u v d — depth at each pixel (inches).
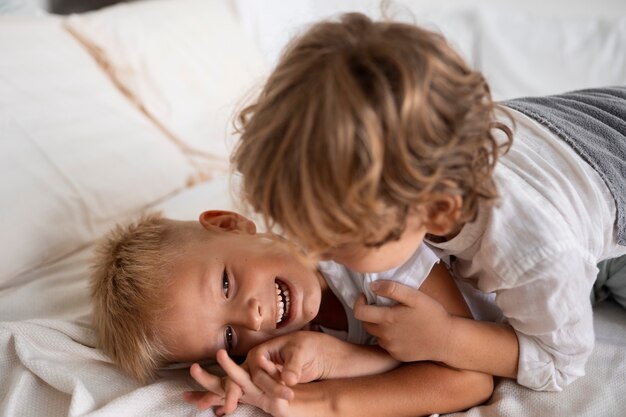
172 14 63.0
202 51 61.7
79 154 46.7
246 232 38.5
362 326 37.4
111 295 35.8
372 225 22.5
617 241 33.7
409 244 25.6
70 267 43.7
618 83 59.4
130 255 37.0
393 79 21.3
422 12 70.0
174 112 57.7
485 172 25.2
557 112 37.0
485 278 31.0
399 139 21.3
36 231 42.4
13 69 47.8
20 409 31.7
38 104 47.0
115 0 72.6
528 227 28.9
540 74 62.1
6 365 34.5
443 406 31.9
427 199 23.0
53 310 40.5
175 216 48.1
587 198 32.0
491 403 33.1
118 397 31.4
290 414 30.6
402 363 34.1
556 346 31.0
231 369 30.7
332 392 31.7
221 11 67.9
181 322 34.0
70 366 34.0
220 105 59.9
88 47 57.8
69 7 70.3
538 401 32.3
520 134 34.6
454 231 30.2
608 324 38.9
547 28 65.1
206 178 56.2
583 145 33.9
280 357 32.9
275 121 22.4
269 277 35.1
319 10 76.9
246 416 32.0
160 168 51.8
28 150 44.2
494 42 64.6
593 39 63.1
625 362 34.4
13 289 41.5
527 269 28.7
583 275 29.8
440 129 22.2
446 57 23.2
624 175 33.7
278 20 75.8
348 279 36.1
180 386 33.4
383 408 31.3
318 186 21.5
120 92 56.2
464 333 31.1
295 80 22.4
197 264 35.3
